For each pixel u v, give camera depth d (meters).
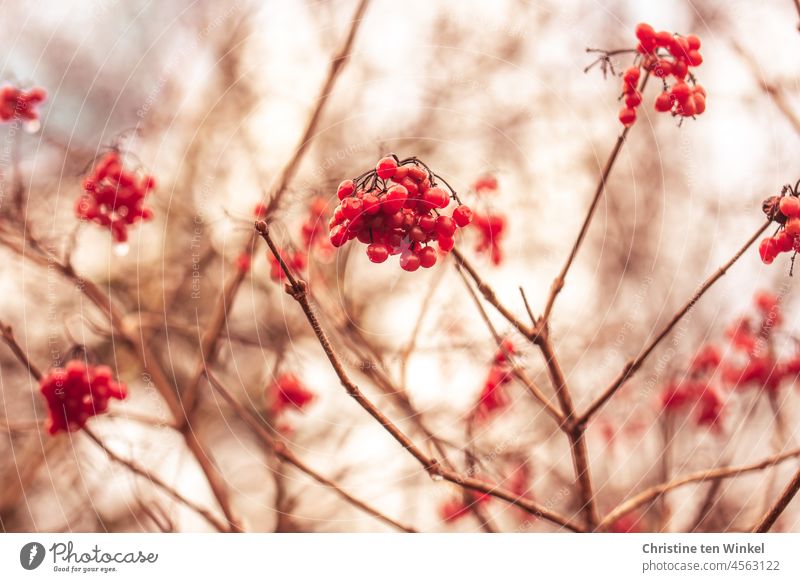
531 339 0.85
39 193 0.98
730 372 0.98
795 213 0.81
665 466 0.98
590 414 0.86
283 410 1.00
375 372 0.94
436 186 0.81
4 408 1.02
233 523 0.93
